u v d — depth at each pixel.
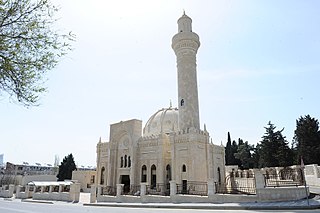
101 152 53.53
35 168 112.38
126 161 48.19
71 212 22.72
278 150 66.81
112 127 51.53
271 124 71.94
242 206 21.05
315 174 37.12
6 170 101.00
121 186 36.34
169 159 43.62
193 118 42.84
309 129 61.16
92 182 66.81
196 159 38.66
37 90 8.75
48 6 8.47
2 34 7.85
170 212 20.25
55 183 54.28
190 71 45.09
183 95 44.19
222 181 46.09
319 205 19.44
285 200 23.38
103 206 30.50
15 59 8.11
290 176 32.97
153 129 50.25
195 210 21.38
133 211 22.12
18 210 25.73
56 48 8.81
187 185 37.03
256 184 24.38
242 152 85.12
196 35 46.62
